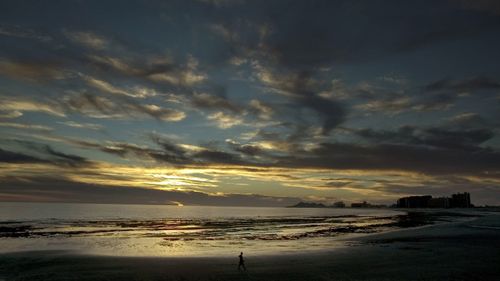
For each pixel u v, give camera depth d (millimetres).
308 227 96062
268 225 106625
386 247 46344
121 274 31016
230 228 93625
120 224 110812
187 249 48812
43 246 52375
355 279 28547
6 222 113875
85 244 55500
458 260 35688
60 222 116812
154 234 75188
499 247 44938
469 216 168375
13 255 40250
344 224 109375
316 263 35062
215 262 36125
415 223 109250
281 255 40562
